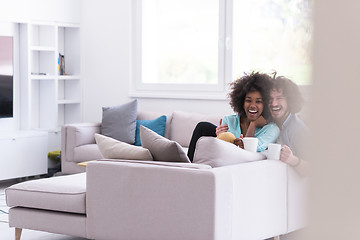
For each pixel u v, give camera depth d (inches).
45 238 150.3
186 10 245.8
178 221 113.6
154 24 251.4
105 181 123.9
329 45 11.4
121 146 129.1
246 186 119.4
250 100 144.5
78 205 128.4
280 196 131.3
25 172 227.5
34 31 253.0
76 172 219.3
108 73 254.2
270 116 144.1
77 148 218.4
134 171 119.4
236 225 117.0
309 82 11.7
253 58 270.2
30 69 240.4
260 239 125.4
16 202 139.4
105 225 124.8
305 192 11.8
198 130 142.8
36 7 240.4
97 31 256.7
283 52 275.6
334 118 11.4
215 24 239.3
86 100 261.6
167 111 237.6
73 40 262.1
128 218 121.0
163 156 123.2
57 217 133.0
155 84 241.6
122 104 227.8
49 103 252.7
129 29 247.6
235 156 122.6
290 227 135.4
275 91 141.9
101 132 228.4
